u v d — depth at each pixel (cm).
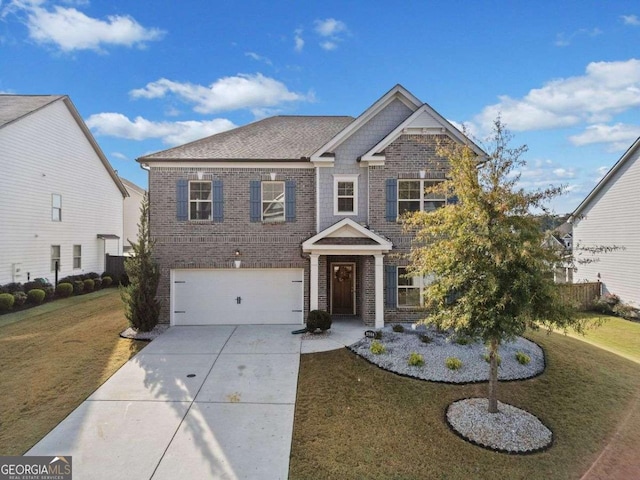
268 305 1471
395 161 1428
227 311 1462
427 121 1417
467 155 762
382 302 1392
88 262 2517
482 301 676
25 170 1953
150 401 808
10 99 2192
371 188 1430
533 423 747
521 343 1188
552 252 704
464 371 968
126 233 4122
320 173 1459
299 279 1480
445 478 588
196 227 1449
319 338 1252
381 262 1391
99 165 2650
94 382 898
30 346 1152
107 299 2022
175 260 1443
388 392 868
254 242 1465
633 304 1847
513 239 666
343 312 1614
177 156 1445
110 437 670
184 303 1453
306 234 1477
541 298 679
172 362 1033
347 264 1614
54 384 882
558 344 1246
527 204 709
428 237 841
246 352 1118
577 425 755
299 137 1673
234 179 1465
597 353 1184
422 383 912
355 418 757
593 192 2098
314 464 610
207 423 724
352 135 1473
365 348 1127
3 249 1814
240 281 1471
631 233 1867
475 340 728
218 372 968
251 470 589
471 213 726
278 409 786
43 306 1809
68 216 2305
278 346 1173
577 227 2262
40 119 2058
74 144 2364
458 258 716
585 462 639
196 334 1309
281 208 1486
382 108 1483
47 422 717
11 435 672
